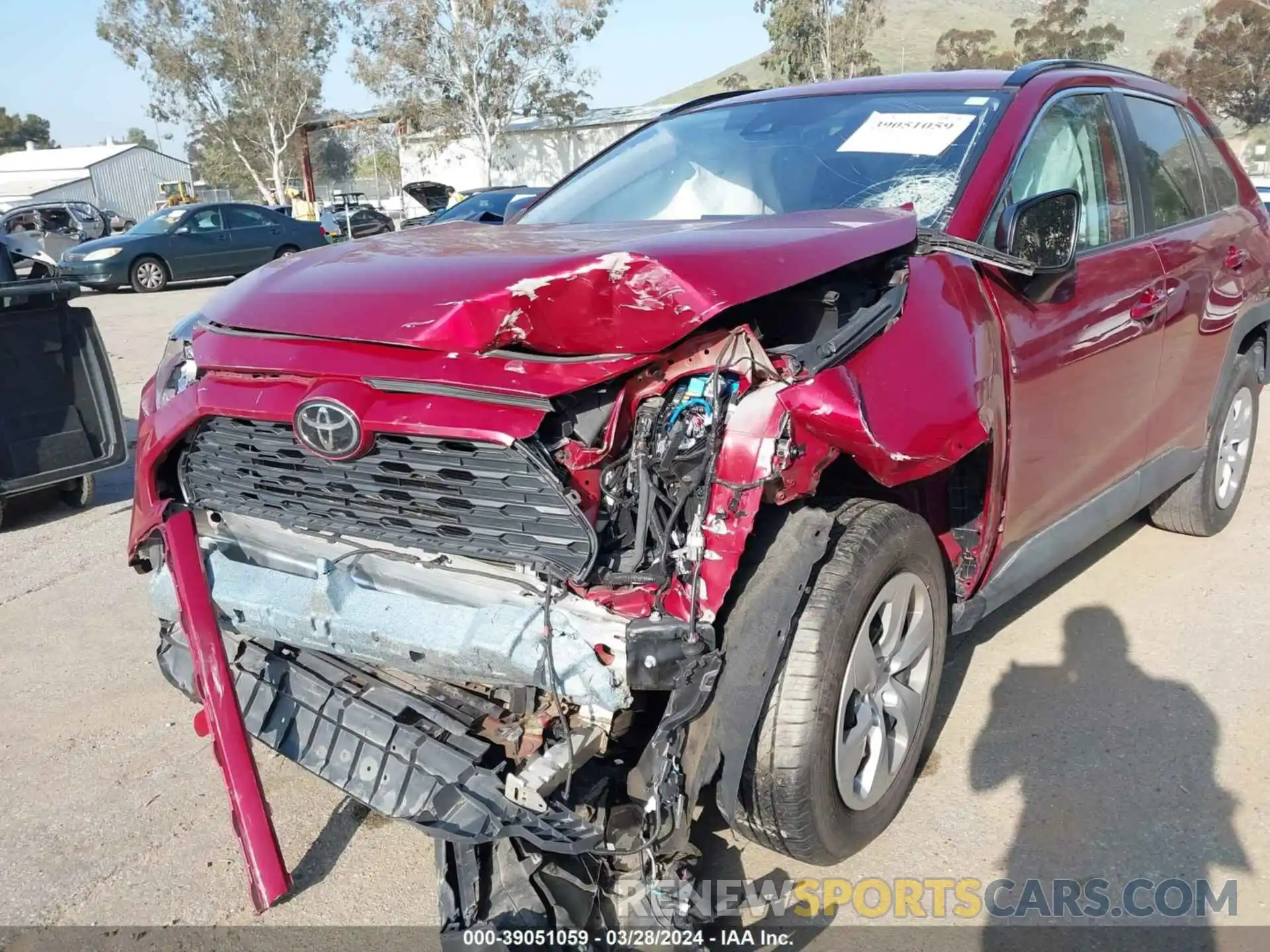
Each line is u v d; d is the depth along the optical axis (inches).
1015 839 105.3
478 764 85.0
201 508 102.9
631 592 80.2
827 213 102.7
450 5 1323.8
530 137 1563.7
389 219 1043.9
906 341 93.0
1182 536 183.5
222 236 756.0
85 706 139.8
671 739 79.1
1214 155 174.9
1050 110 130.4
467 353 80.4
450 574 87.3
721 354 81.5
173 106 1989.4
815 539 86.2
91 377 223.3
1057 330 116.5
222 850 109.4
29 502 237.5
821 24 1422.2
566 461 79.8
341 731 93.6
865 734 96.3
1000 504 110.2
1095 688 132.7
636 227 102.2
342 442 83.7
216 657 95.7
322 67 2021.4
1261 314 173.3
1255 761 116.6
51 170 2231.8
